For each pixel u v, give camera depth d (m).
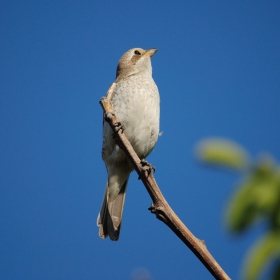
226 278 4.91
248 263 3.19
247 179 3.35
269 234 3.26
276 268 3.15
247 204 3.29
